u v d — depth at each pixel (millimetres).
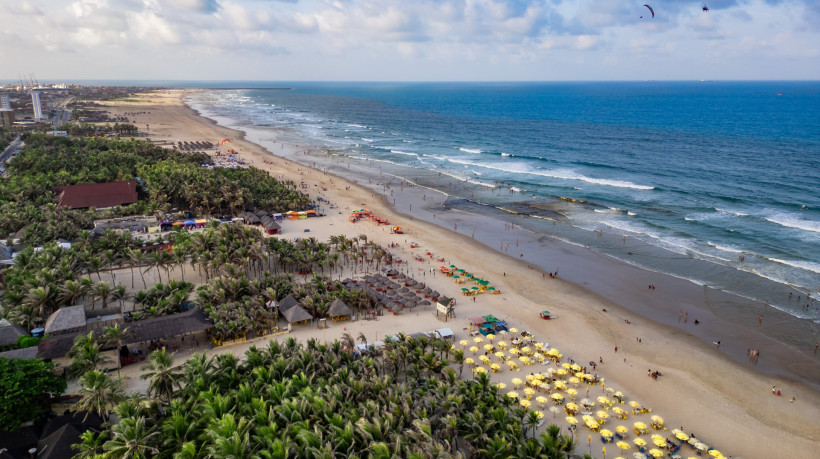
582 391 56156
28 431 44094
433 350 55688
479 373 50875
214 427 38844
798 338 67812
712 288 82812
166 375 46062
